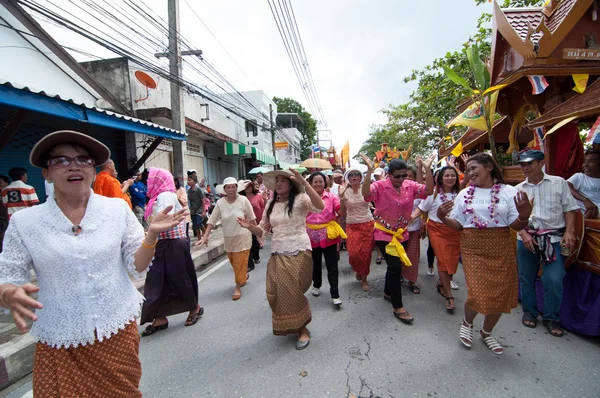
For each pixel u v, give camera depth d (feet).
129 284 5.84
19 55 21.47
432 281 15.96
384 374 8.47
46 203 5.11
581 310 10.13
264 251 24.44
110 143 29.73
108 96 28.58
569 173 13.37
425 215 16.44
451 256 12.34
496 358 9.04
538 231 10.50
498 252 9.00
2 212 17.37
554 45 13.91
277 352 9.78
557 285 10.07
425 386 7.94
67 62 25.00
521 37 15.56
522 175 15.34
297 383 8.25
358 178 13.94
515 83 16.25
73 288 4.98
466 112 17.26
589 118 13.46
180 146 27.84
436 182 13.12
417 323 11.38
